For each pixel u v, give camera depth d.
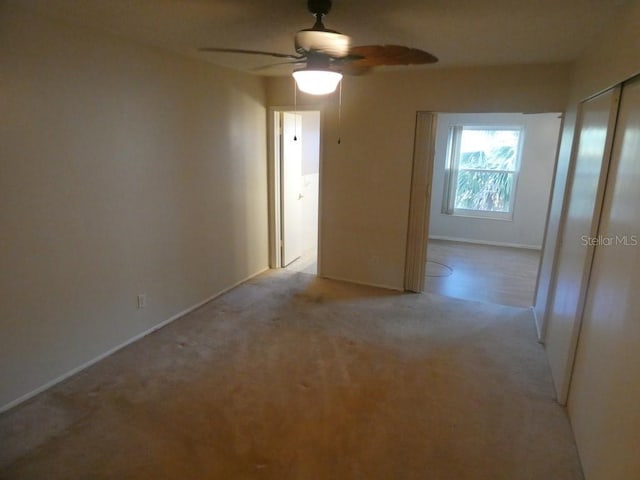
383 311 3.82
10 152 2.20
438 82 3.77
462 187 6.66
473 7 2.04
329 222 4.52
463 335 3.37
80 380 2.64
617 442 1.61
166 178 3.28
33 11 2.21
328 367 2.85
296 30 2.53
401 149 4.04
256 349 3.08
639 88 1.77
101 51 2.62
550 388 2.65
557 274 3.04
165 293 3.44
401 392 2.58
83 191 2.63
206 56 3.31
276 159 4.64
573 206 2.78
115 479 1.89
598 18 2.14
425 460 2.04
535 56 3.13
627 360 1.60
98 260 2.80
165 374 2.73
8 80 2.15
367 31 2.48
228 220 4.12
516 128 6.15
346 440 2.16
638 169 1.69
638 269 1.58
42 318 2.48
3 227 2.22
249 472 1.95
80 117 2.55
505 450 2.11
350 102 4.13
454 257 5.79
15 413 2.32
